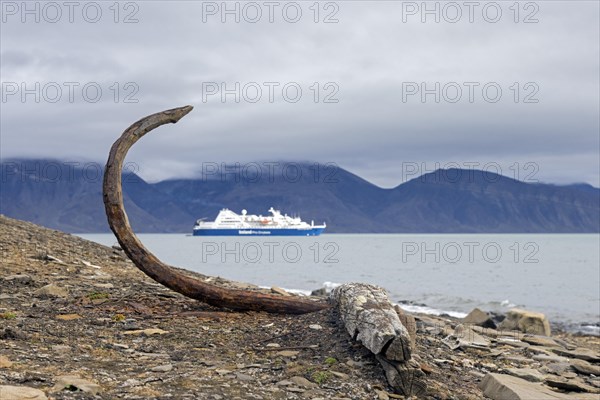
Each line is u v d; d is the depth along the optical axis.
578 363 10.80
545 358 11.09
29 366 7.15
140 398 6.43
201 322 10.59
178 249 125.25
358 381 7.77
